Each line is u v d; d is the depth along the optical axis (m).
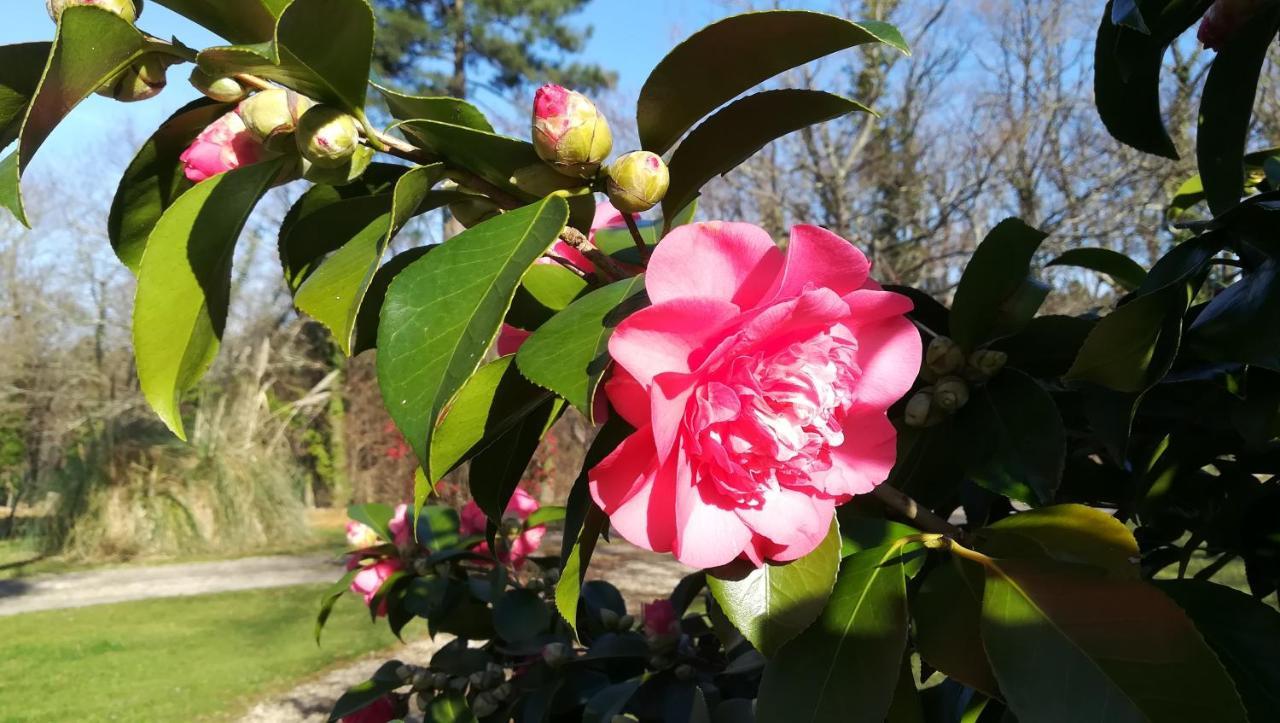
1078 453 0.46
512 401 0.28
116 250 0.33
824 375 0.24
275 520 5.73
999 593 0.28
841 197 4.65
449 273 0.24
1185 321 0.38
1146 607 0.26
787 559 0.25
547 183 0.28
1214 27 0.39
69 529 5.29
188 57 0.29
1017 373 0.36
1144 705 0.25
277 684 2.69
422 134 0.28
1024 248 0.36
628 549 4.30
